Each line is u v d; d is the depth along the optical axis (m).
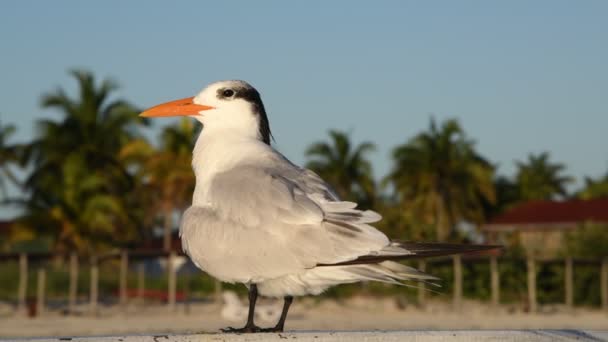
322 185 6.34
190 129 52.91
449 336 5.57
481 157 60.56
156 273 56.75
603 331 6.02
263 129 7.19
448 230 58.72
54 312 31.58
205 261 6.25
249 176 6.33
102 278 43.53
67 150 49.41
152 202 54.28
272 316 29.34
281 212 6.02
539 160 81.50
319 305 34.81
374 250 5.72
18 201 49.16
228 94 7.13
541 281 38.88
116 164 50.25
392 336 5.52
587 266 38.09
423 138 59.25
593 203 55.72
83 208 48.78
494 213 66.31
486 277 39.12
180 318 29.31
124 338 5.42
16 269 42.41
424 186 58.97
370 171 61.31
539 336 5.73
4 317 29.78
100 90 50.00
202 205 6.57
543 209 56.53
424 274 5.77
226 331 6.26
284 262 5.94
